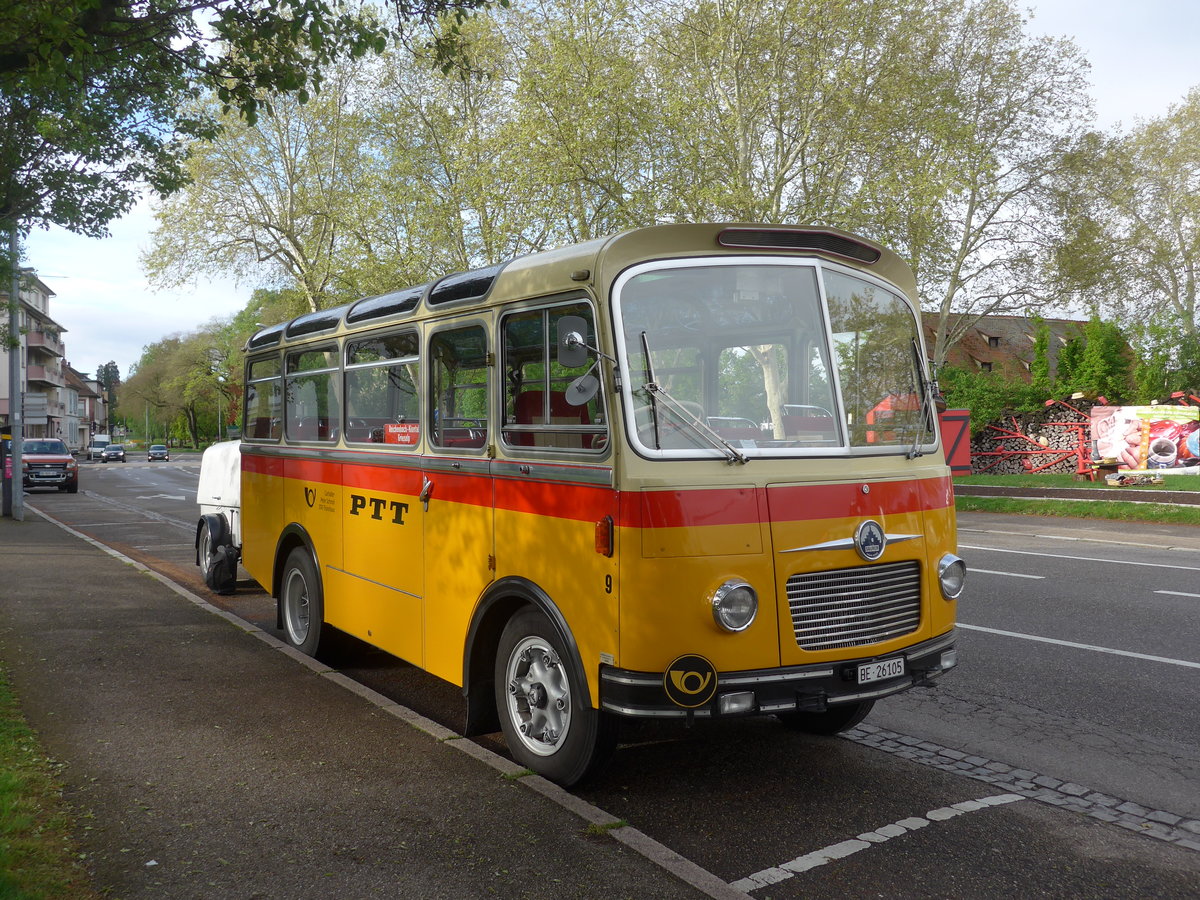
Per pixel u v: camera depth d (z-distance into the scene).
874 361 4.95
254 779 4.63
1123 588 10.50
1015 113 29.47
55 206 12.50
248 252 32.59
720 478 4.23
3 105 11.17
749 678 4.20
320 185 31.11
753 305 4.55
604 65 21.48
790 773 5.02
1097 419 25.48
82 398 120.00
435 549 5.59
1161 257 35.72
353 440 6.70
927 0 24.62
